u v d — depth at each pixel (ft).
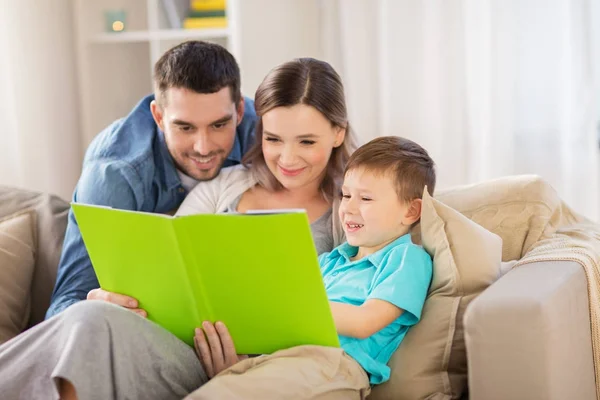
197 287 4.73
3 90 9.48
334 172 6.09
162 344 4.71
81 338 4.37
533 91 8.98
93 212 4.97
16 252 6.43
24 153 9.75
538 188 5.90
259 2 10.25
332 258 5.79
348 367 4.73
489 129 9.01
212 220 4.46
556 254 5.16
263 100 5.75
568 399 4.53
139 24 10.41
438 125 9.30
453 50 9.18
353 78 9.61
